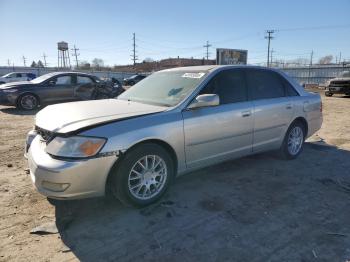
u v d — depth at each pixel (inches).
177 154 153.2
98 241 121.5
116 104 164.6
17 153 235.6
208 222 135.8
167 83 181.3
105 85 502.3
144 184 144.6
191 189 169.2
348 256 113.7
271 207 150.2
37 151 135.3
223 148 173.5
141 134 137.6
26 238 123.0
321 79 1859.0
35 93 479.5
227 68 183.5
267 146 201.8
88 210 144.5
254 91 192.5
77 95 505.4
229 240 122.7
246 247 118.5
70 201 152.4
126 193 138.3
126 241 121.6
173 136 149.0
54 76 495.5
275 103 200.5
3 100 473.1
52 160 127.0
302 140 227.9
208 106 163.2
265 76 204.1
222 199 157.8
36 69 2182.6
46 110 160.2
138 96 181.9
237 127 177.5
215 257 112.5
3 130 325.1
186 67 198.1
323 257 113.0
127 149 134.0
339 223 136.4
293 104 213.2
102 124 133.0
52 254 113.5
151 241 121.8
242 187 173.0
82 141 126.7
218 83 175.0
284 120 207.6
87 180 127.7
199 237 124.6
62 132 129.0
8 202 151.3
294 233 128.0
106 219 137.1
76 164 124.6
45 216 138.8
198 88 165.0
